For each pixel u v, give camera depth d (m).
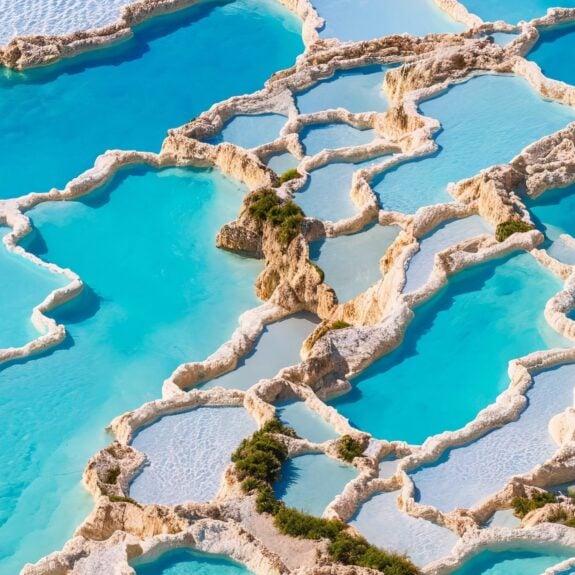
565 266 73.12
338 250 76.69
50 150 88.81
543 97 87.75
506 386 66.94
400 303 70.69
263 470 60.38
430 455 61.81
